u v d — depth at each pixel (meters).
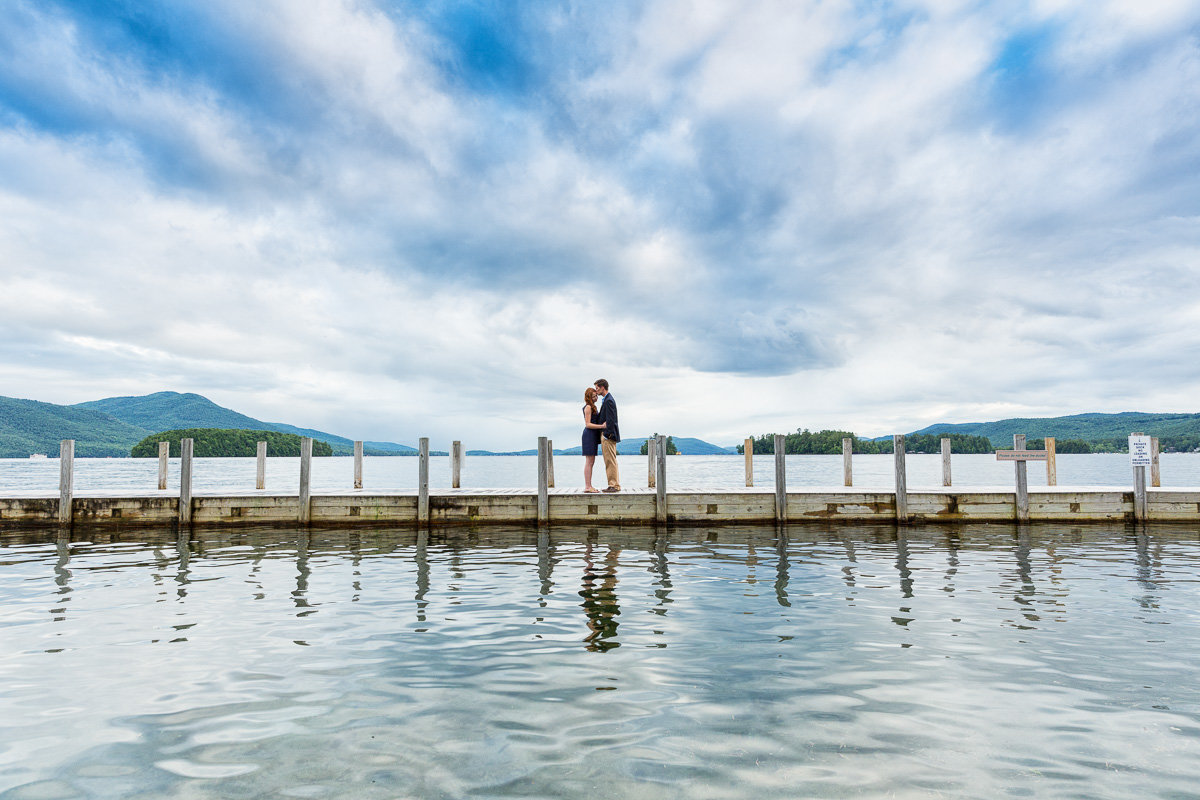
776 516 15.27
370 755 3.77
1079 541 12.58
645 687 4.84
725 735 4.02
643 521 15.17
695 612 7.14
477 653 5.68
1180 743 3.93
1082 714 4.35
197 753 3.81
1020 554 11.07
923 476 41.84
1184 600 7.67
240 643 6.01
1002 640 6.04
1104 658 5.52
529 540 13.04
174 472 58.53
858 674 5.11
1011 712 4.38
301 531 14.48
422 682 4.96
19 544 12.76
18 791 3.39
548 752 3.79
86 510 15.25
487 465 75.75
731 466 78.12
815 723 4.20
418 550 11.81
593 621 6.77
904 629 6.43
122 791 3.39
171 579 9.16
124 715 4.36
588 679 5.01
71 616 7.05
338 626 6.60
